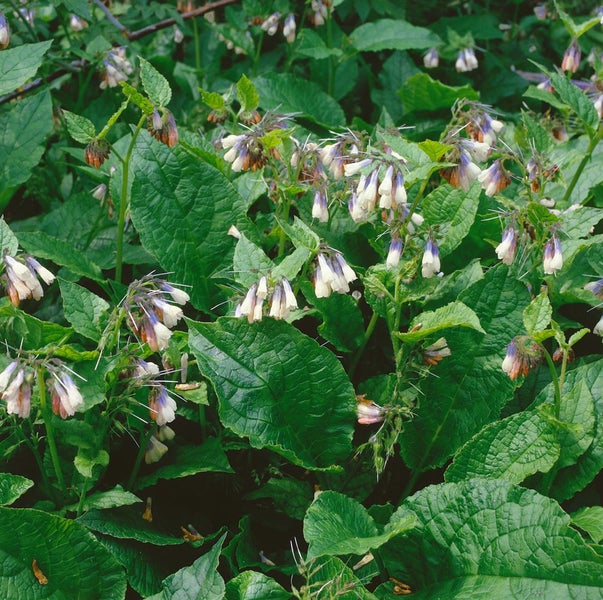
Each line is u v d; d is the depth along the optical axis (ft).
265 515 1.96
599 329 1.92
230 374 1.82
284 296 1.76
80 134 2.01
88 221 2.40
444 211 1.97
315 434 1.90
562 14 2.49
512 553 1.65
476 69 3.19
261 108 2.68
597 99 2.49
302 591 1.66
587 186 2.37
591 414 1.83
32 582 1.70
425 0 3.40
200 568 1.68
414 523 1.69
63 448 1.89
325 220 1.95
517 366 1.78
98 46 2.60
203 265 2.13
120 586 1.74
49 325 1.87
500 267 1.92
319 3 2.79
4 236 1.83
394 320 1.98
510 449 1.82
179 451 1.94
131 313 1.76
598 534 1.75
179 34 3.00
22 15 2.64
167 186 2.12
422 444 1.96
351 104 3.09
